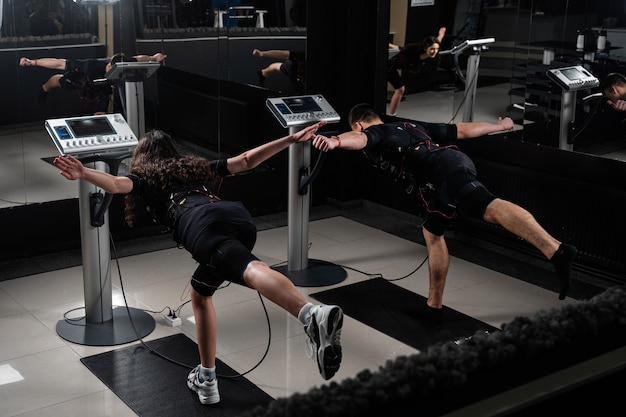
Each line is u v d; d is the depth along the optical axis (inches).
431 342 157.9
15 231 197.6
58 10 187.6
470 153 212.1
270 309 172.4
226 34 215.9
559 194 189.8
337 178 249.0
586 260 187.3
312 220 239.8
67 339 154.8
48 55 188.9
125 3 196.2
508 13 194.9
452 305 176.6
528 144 197.3
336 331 103.0
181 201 125.6
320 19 232.2
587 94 181.8
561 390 76.5
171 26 205.2
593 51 179.5
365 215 244.8
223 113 221.5
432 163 160.4
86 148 147.8
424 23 215.9
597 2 176.4
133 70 201.0
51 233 203.3
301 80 234.4
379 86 234.5
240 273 113.0
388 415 67.7
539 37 189.6
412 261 206.1
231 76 220.1
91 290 159.9
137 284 185.8
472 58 205.6
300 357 149.7
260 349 152.8
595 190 181.3
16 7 182.7
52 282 186.4
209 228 120.7
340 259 206.8
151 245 213.5
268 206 243.6
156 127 208.8
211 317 130.3
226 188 233.1
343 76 237.5
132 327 160.7
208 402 130.9
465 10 205.5
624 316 83.9
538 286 188.4
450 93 213.9
